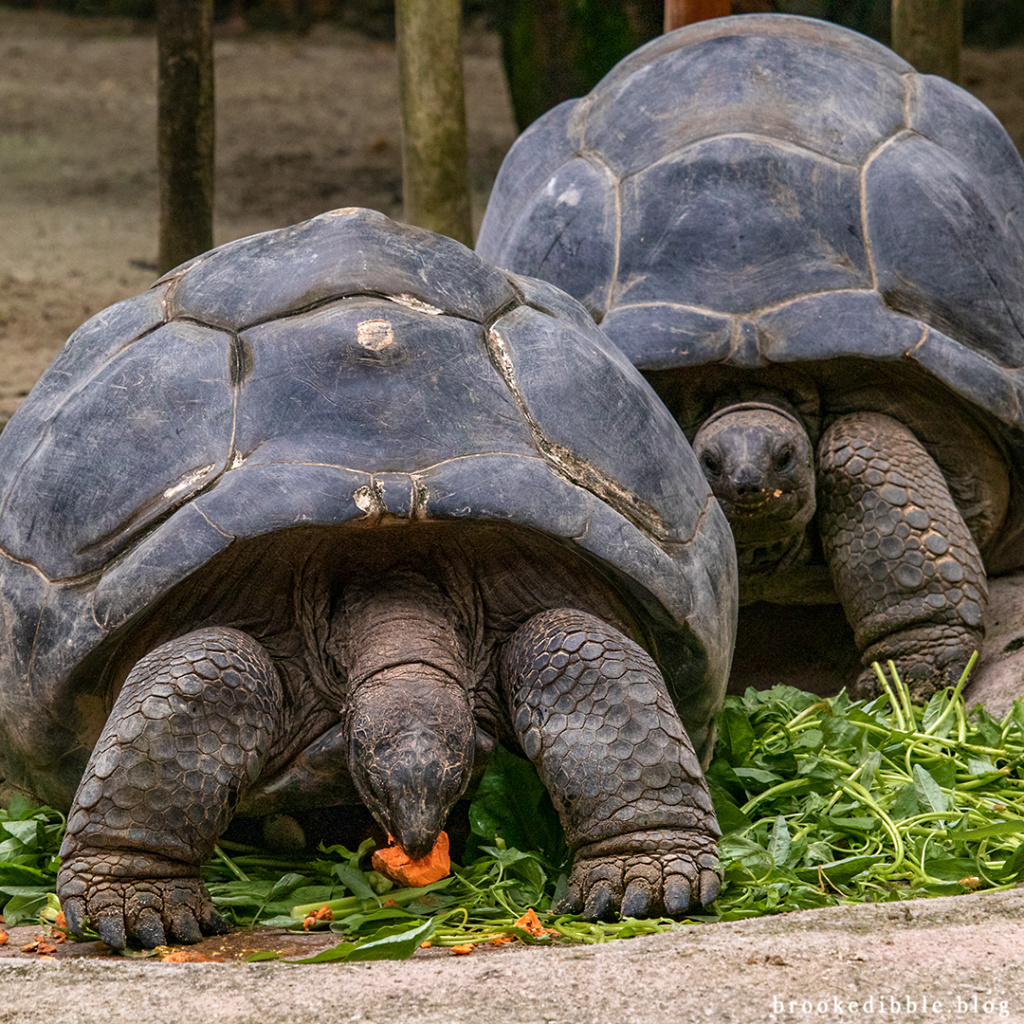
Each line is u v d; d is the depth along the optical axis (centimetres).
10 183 3020
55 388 788
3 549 735
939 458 1080
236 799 643
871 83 1166
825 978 496
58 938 629
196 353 729
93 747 727
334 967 541
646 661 683
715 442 1009
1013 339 1082
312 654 698
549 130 1234
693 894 633
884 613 1015
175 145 1706
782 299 1039
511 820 707
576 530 680
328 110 3681
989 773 804
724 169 1087
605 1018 471
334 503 654
